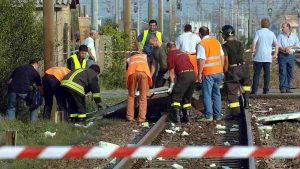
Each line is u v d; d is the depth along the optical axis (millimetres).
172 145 27297
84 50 33719
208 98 33125
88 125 31562
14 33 35812
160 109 35500
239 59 33781
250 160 21391
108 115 34969
